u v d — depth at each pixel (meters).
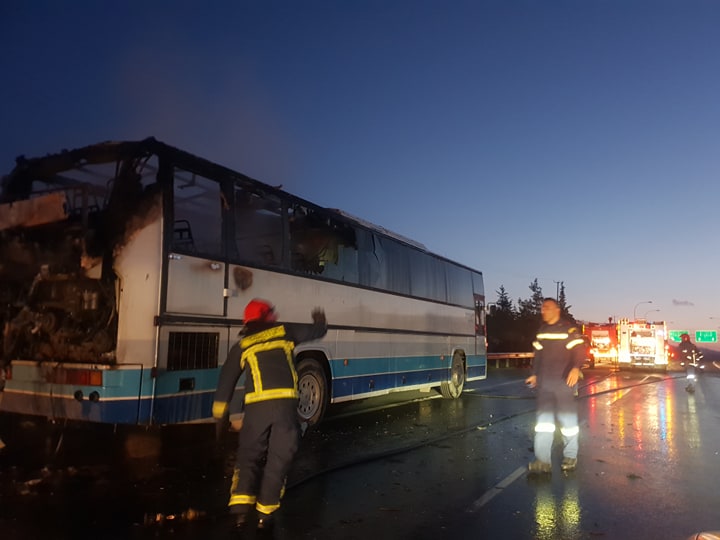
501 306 72.12
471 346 15.87
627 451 8.61
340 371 9.79
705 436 10.02
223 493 5.90
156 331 6.32
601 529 5.24
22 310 6.77
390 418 11.35
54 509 5.27
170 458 7.28
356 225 10.59
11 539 4.55
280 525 5.11
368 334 10.70
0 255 6.98
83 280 6.54
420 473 7.06
